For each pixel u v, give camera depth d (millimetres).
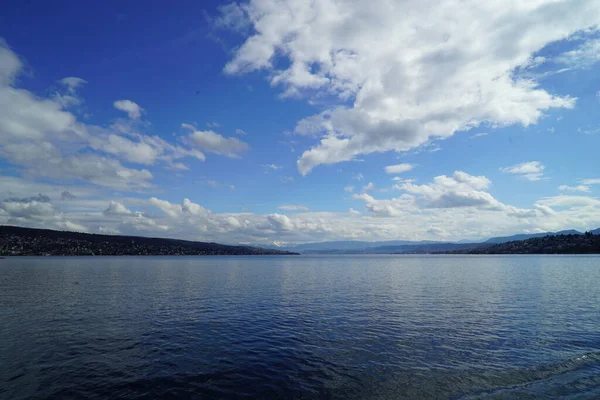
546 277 77250
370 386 17906
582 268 109312
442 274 91000
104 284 63938
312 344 24859
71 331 28328
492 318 33250
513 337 26641
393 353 22891
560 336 26953
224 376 19094
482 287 59062
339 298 46719
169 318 33219
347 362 21250
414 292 52938
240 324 30828
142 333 27750
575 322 31516
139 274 90375
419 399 16578
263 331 28422
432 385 18031
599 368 20391
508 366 20672
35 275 84688
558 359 21875
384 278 79500
